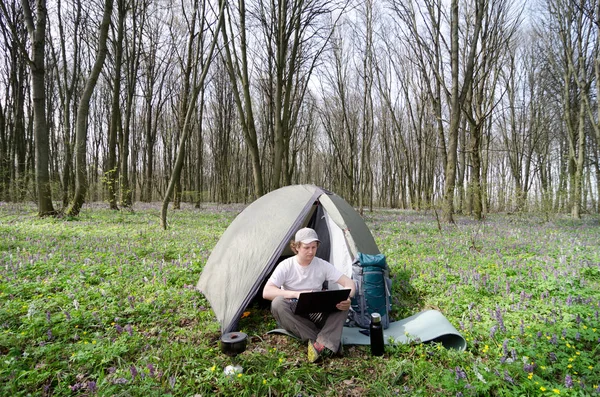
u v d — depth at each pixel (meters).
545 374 3.06
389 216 18.91
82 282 5.39
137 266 6.31
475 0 14.30
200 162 25.78
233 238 5.09
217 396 2.92
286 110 15.95
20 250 7.32
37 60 11.83
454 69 14.14
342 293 3.70
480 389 2.84
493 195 16.69
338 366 3.45
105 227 10.76
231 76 12.49
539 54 24.73
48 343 3.56
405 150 28.44
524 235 10.83
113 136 16.77
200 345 3.70
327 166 47.56
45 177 12.46
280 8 14.00
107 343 3.60
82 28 18.38
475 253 7.95
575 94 21.70
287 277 4.23
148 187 27.75
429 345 3.70
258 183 12.83
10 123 24.06
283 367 3.38
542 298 4.84
